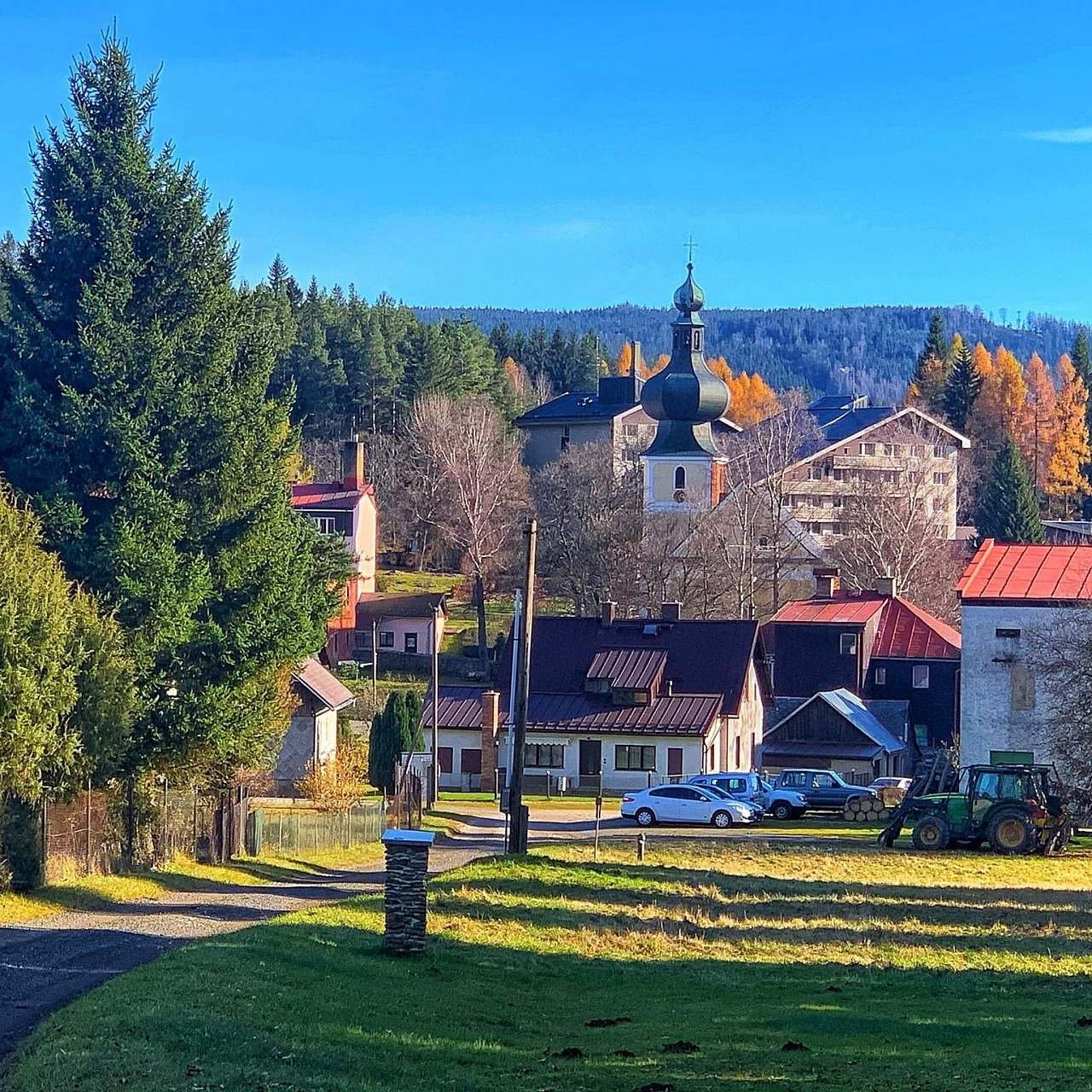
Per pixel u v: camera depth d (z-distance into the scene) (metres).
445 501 125.94
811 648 86.12
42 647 29.30
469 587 127.44
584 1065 16.59
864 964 25.50
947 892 35.84
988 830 46.97
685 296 129.75
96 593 37.81
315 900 33.38
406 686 100.69
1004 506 124.69
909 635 87.06
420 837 22.86
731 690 77.25
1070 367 179.00
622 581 101.69
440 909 28.22
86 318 39.41
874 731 77.44
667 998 21.88
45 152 41.50
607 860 41.16
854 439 130.88
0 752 28.52
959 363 169.00
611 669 78.38
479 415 136.25
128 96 41.94
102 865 33.53
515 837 39.44
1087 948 27.61
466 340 172.00
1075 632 54.25
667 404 129.00
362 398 158.25
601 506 108.75
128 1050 14.63
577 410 168.12
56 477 38.84
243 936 22.59
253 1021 16.55
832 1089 15.38
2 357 39.97
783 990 22.72
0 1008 18.23
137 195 41.28
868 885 37.19
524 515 120.44
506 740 78.50
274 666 41.09
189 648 39.38
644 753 76.19
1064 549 65.19
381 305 189.00
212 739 38.78
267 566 41.16
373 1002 18.91
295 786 62.50
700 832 57.50
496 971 22.84
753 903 32.69
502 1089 15.07
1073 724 50.25
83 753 31.80
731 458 121.62
